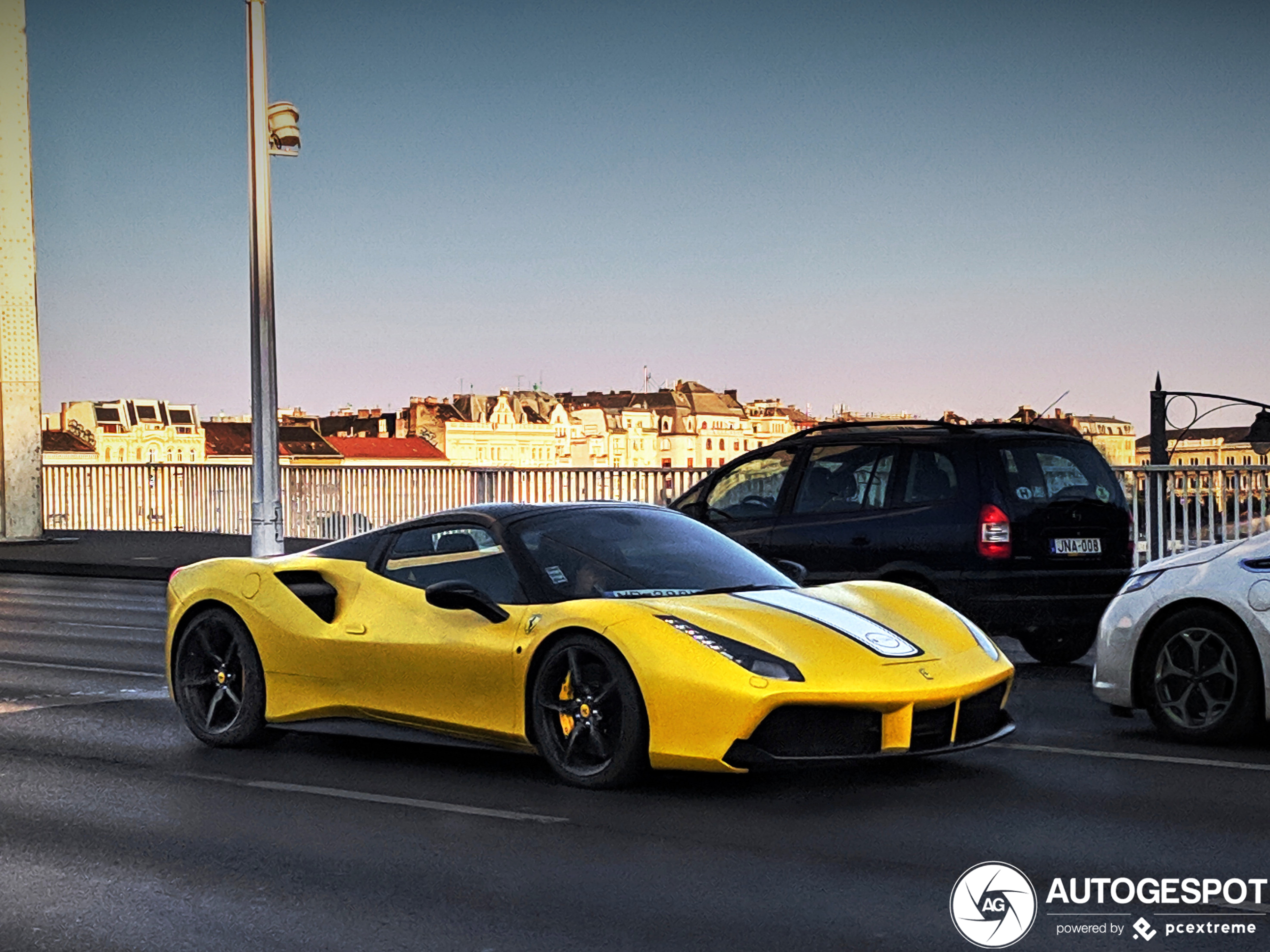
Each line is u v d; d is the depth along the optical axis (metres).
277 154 20.06
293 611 7.59
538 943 4.43
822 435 10.72
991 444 9.95
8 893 5.03
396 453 126.88
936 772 6.84
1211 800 6.20
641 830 5.78
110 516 29.98
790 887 4.97
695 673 6.17
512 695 6.76
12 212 25.67
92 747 7.78
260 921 4.69
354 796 6.51
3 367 25.73
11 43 25.17
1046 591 9.80
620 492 21.03
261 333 19.98
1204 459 17.33
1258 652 7.23
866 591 7.23
